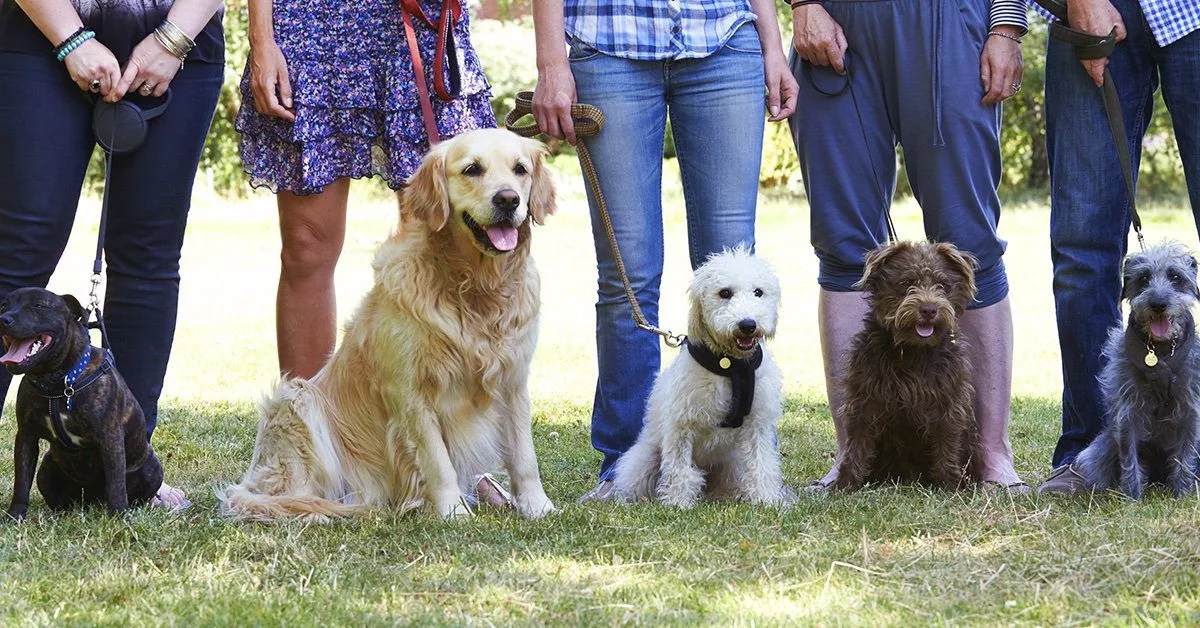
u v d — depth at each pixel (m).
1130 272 7.10
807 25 7.67
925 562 5.67
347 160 8.11
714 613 4.96
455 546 6.06
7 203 6.74
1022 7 7.50
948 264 7.43
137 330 7.27
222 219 33.75
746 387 7.14
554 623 4.89
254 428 10.21
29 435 6.62
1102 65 7.33
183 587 5.33
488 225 6.63
